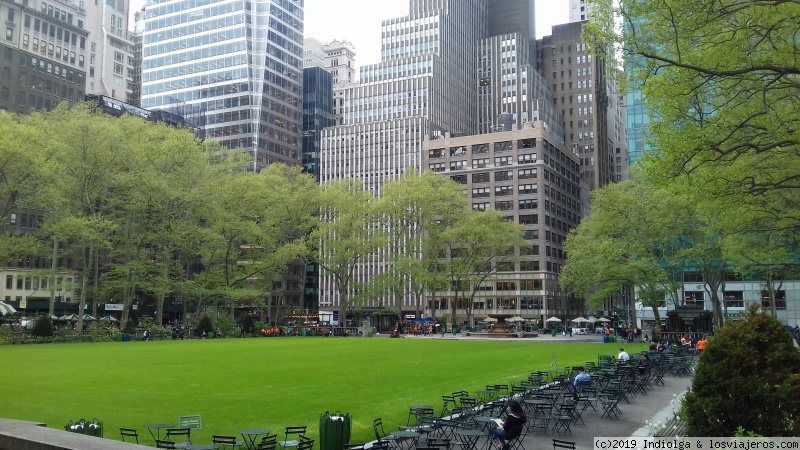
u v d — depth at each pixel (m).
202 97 165.88
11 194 57.59
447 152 140.38
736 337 10.84
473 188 136.25
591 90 181.38
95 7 146.00
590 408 22.12
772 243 34.81
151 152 66.31
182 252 88.00
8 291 94.06
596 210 68.00
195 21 170.12
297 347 53.28
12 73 107.25
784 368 10.45
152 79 173.50
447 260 124.38
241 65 162.25
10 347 51.50
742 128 19.31
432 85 174.12
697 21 17.41
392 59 186.75
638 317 89.25
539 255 127.75
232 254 78.38
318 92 183.88
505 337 83.44
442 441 15.74
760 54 18.56
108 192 69.31
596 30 19.42
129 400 21.81
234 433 16.61
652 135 27.72
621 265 62.06
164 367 33.88
